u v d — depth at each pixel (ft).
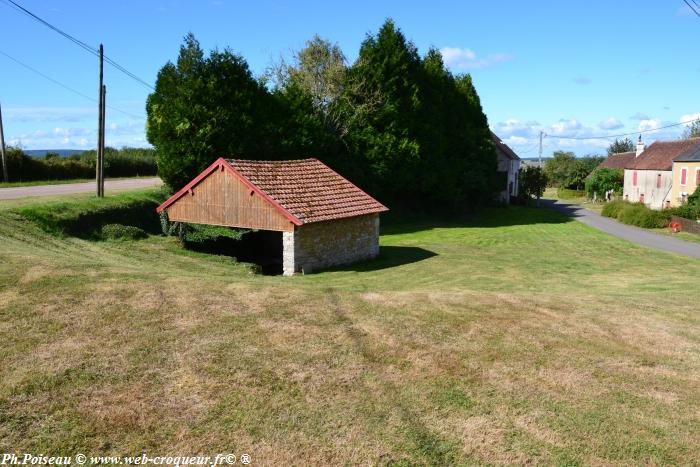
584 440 18.95
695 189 141.49
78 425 18.61
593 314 34.30
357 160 121.80
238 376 22.49
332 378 22.71
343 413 20.04
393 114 124.67
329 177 73.31
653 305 38.29
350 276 57.93
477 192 164.66
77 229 64.44
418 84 135.03
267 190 61.57
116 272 37.91
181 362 23.54
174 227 73.20
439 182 140.36
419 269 64.13
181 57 91.97
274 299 33.47
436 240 101.76
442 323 30.27
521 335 28.94
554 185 325.01
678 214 128.67
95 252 56.49
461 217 155.22
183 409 19.89
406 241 99.91
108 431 18.37
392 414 20.12
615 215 154.40
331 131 119.14
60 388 20.89
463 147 160.76
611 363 25.64
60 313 28.58
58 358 23.27
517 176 240.94
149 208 85.66
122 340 25.55
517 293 43.27
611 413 20.84
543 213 172.86
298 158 106.63
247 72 96.37
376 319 30.37
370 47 127.34
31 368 22.22
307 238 61.26
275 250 84.58
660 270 68.39
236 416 19.57
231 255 78.74
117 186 110.63
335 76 123.44
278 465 17.04
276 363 23.85
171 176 89.35
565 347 27.45
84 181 131.75
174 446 17.76
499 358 25.59
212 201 64.90
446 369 24.11
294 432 18.76
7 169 124.26
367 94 123.44
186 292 33.78
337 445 18.13
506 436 19.04
